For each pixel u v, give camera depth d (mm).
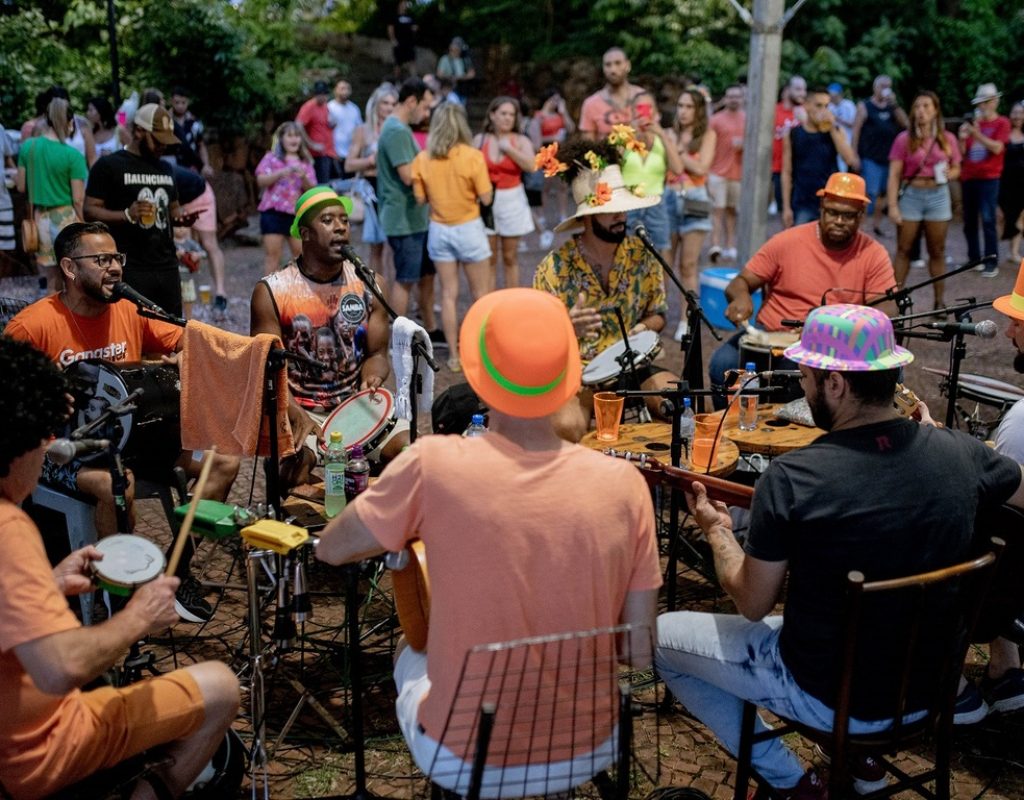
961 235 12289
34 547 2115
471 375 2170
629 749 2162
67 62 13047
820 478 2289
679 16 17375
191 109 13148
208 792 2613
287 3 16312
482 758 1979
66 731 2189
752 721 2623
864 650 2311
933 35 17078
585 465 2129
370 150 9164
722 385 4363
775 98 6855
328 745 3117
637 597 2227
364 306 4121
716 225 10141
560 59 18125
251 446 3387
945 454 2342
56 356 3738
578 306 4535
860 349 2340
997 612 2822
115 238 5203
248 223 12586
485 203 6742
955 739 3205
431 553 2113
